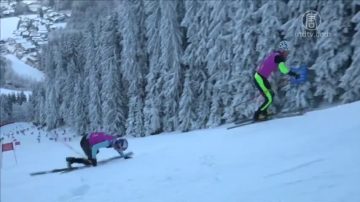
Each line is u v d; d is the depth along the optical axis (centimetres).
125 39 3959
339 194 425
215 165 729
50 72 8012
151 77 3697
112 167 1002
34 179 1088
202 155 862
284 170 581
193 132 1942
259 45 2133
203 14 3034
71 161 1145
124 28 3969
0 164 1814
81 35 6906
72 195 741
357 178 464
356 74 1672
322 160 589
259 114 1179
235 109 2430
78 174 998
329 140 711
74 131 6469
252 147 825
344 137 705
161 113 3650
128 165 970
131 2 3981
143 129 3891
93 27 5497
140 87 3981
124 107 4400
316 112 1108
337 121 884
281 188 493
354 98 1708
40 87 9788
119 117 4359
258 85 1152
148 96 3716
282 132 913
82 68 6656
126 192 662
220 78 2684
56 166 1452
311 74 1928
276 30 2086
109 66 4391
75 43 6962
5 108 12381
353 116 894
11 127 10881
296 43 1919
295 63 1930
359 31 1664
